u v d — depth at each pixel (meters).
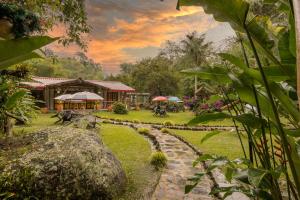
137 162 5.91
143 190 4.15
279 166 1.24
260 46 1.13
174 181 4.51
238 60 1.19
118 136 9.66
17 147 3.90
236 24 1.09
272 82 1.09
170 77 33.34
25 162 3.40
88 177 3.53
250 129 1.44
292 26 1.03
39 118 16.22
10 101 1.38
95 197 3.53
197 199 3.60
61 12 5.48
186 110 25.94
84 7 5.71
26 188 3.22
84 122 10.55
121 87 28.05
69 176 3.44
